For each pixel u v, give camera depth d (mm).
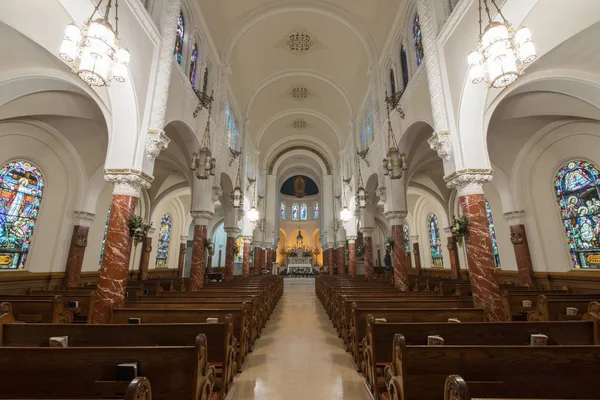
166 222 22797
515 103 8641
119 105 6984
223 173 14531
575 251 10688
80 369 2635
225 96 14000
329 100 21422
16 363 2617
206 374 3066
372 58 14328
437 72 8023
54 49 5613
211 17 12734
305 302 15492
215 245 31312
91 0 5406
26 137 10203
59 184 11648
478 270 6758
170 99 8867
